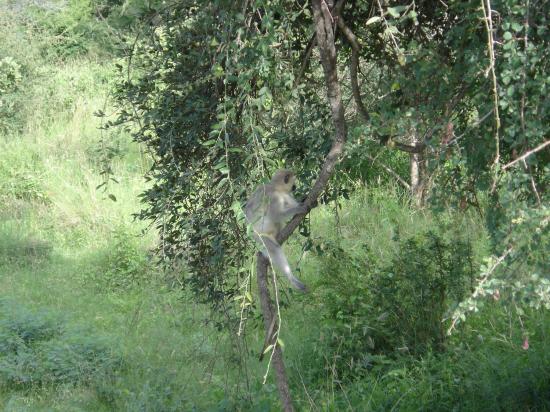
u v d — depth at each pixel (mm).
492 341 7484
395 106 4688
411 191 12375
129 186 15438
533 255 3594
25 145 18172
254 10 4336
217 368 8328
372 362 7859
